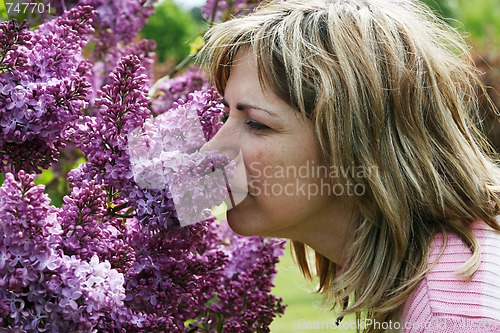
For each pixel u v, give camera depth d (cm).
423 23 198
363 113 171
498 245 172
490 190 188
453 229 177
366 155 172
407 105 175
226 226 212
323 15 176
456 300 159
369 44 173
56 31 168
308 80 168
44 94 156
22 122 156
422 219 180
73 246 144
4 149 161
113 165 157
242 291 193
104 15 232
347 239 187
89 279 137
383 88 174
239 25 177
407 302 168
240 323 193
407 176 175
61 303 134
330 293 220
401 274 179
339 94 169
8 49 156
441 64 186
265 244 206
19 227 132
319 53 169
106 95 158
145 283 160
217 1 273
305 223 186
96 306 136
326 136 170
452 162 181
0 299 134
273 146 168
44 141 162
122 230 165
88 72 182
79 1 224
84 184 150
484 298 156
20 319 136
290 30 172
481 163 194
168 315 160
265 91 168
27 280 133
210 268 184
